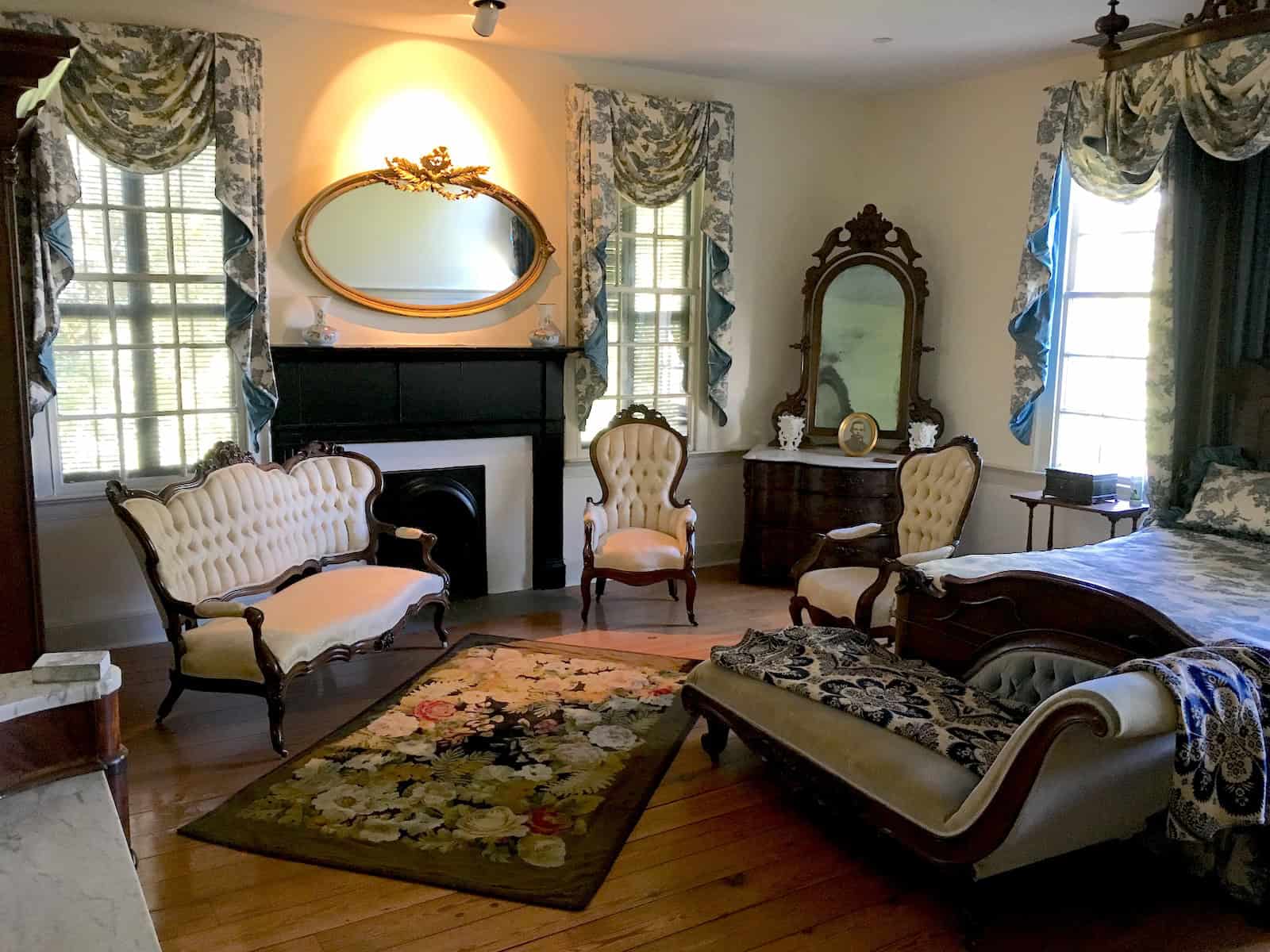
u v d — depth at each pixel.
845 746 2.63
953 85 5.54
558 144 5.18
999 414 5.42
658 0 4.13
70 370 4.21
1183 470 4.20
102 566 4.33
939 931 2.43
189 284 4.43
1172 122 3.66
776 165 5.85
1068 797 2.22
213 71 4.20
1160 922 2.48
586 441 5.53
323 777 3.17
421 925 2.41
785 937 2.39
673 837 2.86
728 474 6.08
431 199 4.88
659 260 5.66
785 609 5.12
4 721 1.80
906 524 4.48
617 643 4.54
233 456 4.06
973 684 3.11
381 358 4.76
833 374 5.82
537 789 3.10
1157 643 2.57
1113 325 4.85
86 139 4.02
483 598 5.26
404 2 4.21
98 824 1.73
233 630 3.44
